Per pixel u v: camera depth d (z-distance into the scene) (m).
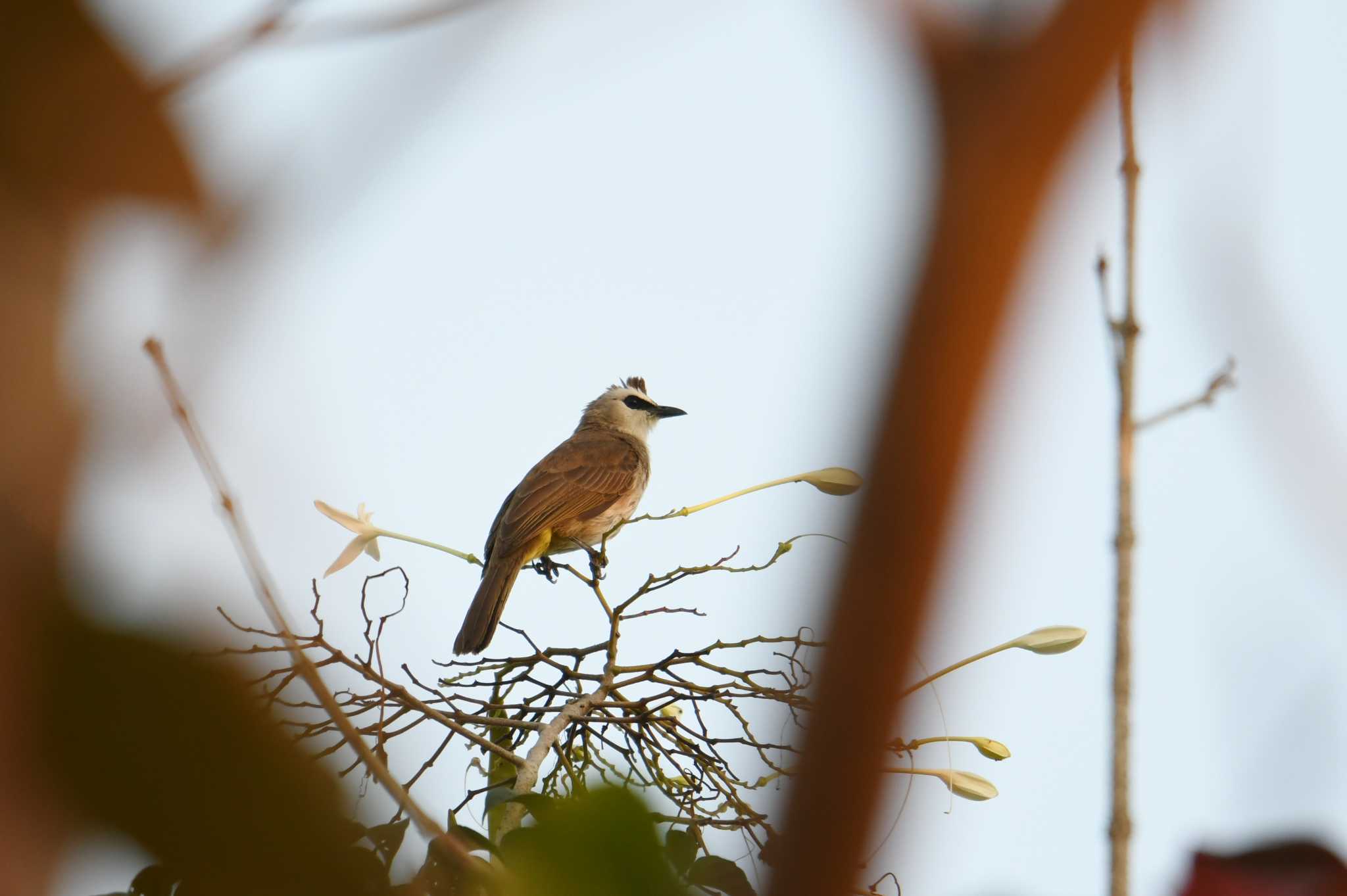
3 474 1.99
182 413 2.20
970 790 7.70
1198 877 2.98
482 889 4.31
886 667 1.70
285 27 2.37
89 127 2.17
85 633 2.08
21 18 2.18
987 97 1.80
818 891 1.71
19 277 2.04
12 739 2.03
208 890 2.35
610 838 3.29
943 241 1.78
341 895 2.50
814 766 1.72
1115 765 4.57
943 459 1.72
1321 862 2.93
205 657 2.33
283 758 2.45
